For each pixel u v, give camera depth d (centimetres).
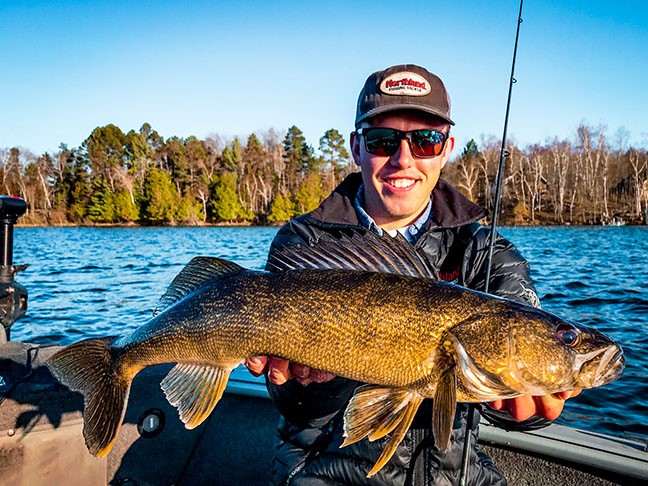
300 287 61
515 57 86
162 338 67
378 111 74
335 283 61
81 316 288
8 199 101
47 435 76
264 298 62
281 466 69
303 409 65
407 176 76
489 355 58
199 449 93
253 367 63
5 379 78
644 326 249
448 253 75
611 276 418
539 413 61
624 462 73
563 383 58
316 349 60
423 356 59
